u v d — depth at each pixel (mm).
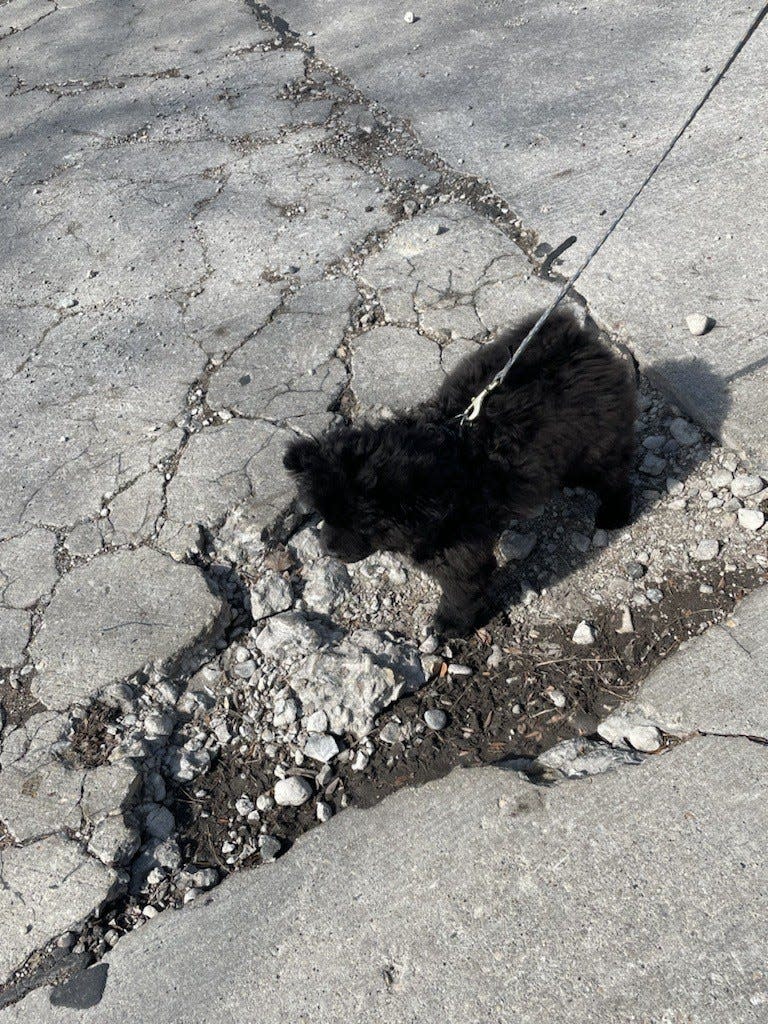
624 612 1153
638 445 1311
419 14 2316
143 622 1211
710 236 1540
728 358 1354
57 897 1004
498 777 1036
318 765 1089
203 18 2527
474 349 1457
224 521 1311
